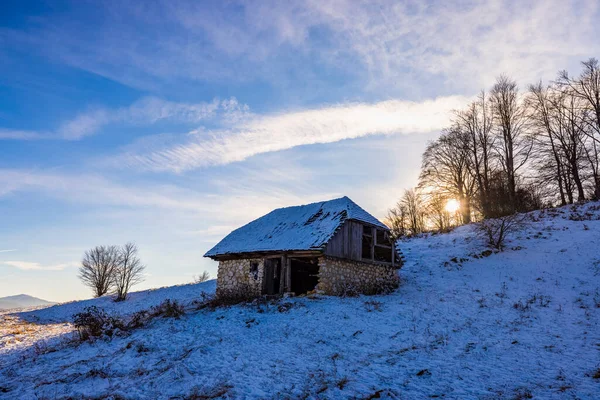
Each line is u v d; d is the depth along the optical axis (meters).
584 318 13.68
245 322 15.27
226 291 22.72
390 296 19.22
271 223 24.84
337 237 20.06
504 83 39.25
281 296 19.61
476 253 25.66
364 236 22.08
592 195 36.91
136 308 31.55
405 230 54.19
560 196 40.34
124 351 12.80
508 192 38.47
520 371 9.37
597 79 35.06
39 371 11.89
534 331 12.62
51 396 9.48
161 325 15.94
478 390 8.40
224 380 9.65
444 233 34.34
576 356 10.13
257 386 9.20
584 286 17.67
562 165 35.88
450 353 11.02
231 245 24.12
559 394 7.86
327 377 9.56
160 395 9.04
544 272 20.50
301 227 21.89
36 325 25.84
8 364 13.53
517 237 27.33
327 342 12.49
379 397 8.35
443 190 41.53
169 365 10.88
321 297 18.45
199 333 14.09
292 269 24.34
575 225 27.09
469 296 17.95
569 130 36.03
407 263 26.80
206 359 11.27
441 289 19.92
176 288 39.03
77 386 10.06
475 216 41.12
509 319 14.16
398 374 9.63
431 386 8.80
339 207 22.05
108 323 16.86
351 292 19.11
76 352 13.83
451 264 24.50
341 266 20.17
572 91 35.78
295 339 12.91
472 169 40.38
